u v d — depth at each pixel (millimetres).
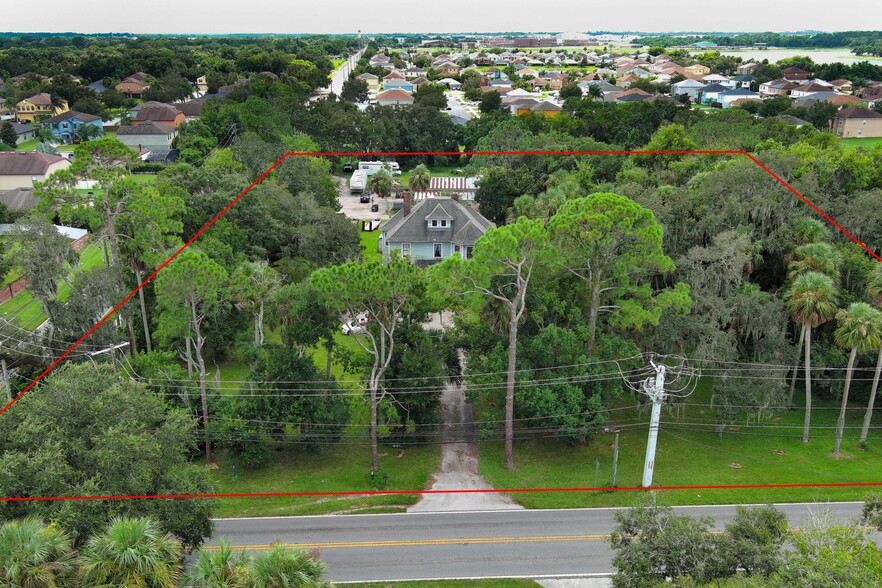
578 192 65062
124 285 46750
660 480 37656
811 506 35250
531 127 112625
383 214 94812
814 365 45156
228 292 41094
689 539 23312
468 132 127312
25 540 18266
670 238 49469
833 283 43125
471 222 65250
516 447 41250
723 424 41781
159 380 38281
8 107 148750
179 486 26016
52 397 25703
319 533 32781
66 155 115062
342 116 125500
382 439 41562
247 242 58031
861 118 129375
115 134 133125
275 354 38281
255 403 37312
